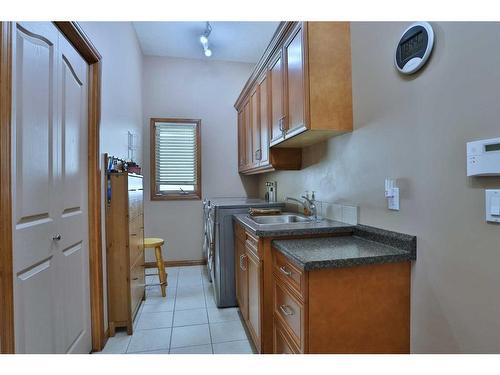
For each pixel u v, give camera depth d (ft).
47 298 4.51
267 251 5.32
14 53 3.76
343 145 5.94
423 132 3.92
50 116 4.71
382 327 4.06
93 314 6.31
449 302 3.55
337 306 3.91
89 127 6.38
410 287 4.16
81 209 5.96
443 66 3.59
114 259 7.06
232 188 13.44
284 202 9.78
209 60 13.21
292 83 6.07
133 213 7.72
